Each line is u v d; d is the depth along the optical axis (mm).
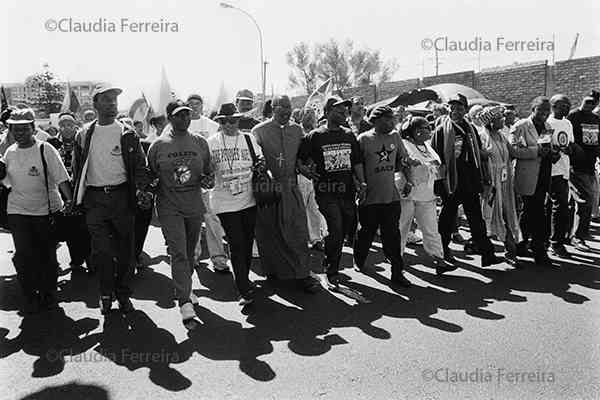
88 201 4684
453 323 4426
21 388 3492
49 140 7152
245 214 4926
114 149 4648
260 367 3723
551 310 4656
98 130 4664
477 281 5543
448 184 5711
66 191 4953
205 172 4836
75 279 5906
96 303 5109
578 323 4363
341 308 4855
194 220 4742
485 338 4113
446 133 5746
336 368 3688
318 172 5305
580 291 5145
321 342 4113
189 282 4613
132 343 4172
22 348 4109
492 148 6062
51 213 5023
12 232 4848
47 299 5031
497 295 5086
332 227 5285
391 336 4195
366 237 5793
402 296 5141
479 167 5773
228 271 6043
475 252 6578
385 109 5418
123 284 4824
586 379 3475
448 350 3928
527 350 3900
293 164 5316
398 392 3363
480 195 6078
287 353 3934
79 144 4680
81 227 6039
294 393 3369
